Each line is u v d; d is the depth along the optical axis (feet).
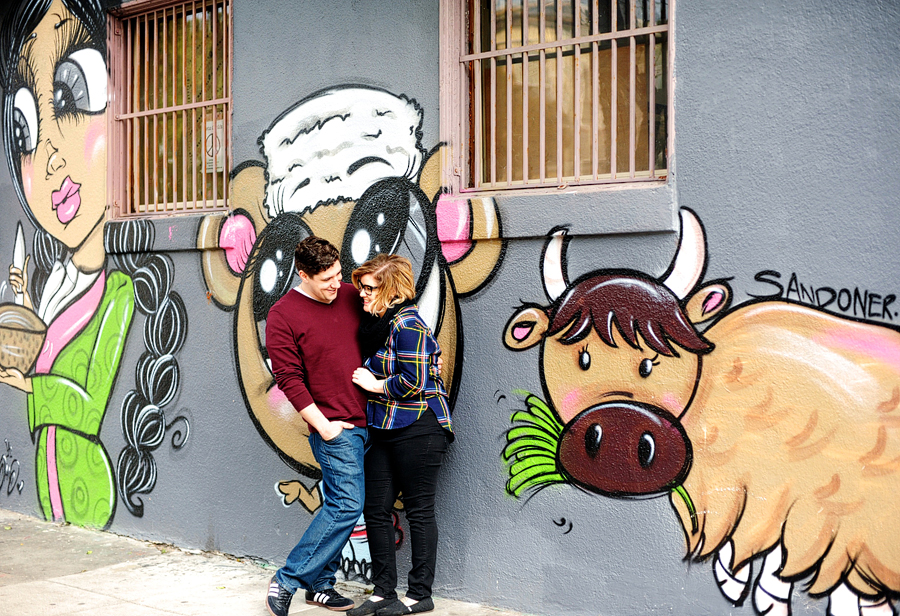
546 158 13.05
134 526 17.29
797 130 10.72
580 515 12.16
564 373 12.28
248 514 15.61
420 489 12.34
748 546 11.02
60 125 18.75
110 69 17.76
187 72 17.11
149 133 17.72
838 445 10.48
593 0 12.34
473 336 13.06
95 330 18.04
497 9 13.35
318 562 12.17
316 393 12.26
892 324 10.19
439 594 13.33
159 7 17.25
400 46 13.88
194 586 14.16
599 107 12.51
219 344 16.05
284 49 15.23
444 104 13.35
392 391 12.01
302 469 14.87
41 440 19.06
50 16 18.90
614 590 11.88
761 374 10.93
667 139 11.64
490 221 12.73
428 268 13.51
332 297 12.33
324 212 14.73
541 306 12.46
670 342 11.50
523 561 12.60
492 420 12.89
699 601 11.32
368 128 14.23
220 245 15.92
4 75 19.92
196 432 16.34
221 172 16.62
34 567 15.30
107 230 17.62
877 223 10.28
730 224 11.12
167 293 16.83
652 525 11.62
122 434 17.52
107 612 12.88
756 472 10.97
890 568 10.20
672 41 11.53
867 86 10.36
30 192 19.40
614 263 11.89
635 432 11.76
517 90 13.17
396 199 13.88
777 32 10.84
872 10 10.32
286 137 15.19
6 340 19.90
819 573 10.60
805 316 10.68
